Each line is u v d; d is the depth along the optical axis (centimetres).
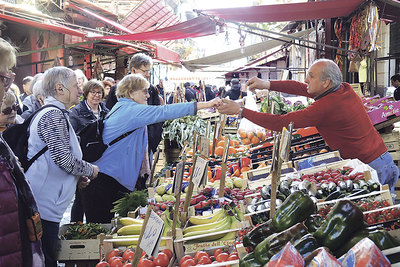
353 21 889
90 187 482
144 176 560
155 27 2583
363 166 434
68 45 1164
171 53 1922
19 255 236
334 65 457
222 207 375
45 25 1157
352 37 906
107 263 310
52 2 1675
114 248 346
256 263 237
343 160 474
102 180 478
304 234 233
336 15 923
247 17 891
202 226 351
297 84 555
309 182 400
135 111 469
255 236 266
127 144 479
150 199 432
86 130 473
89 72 1762
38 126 358
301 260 170
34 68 1477
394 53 1258
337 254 230
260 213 346
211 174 569
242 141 777
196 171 370
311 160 502
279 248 231
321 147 586
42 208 362
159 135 616
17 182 248
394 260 209
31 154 362
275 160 309
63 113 369
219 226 346
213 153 631
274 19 919
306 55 1797
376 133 486
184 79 1695
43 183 362
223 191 427
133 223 389
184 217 369
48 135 357
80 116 568
